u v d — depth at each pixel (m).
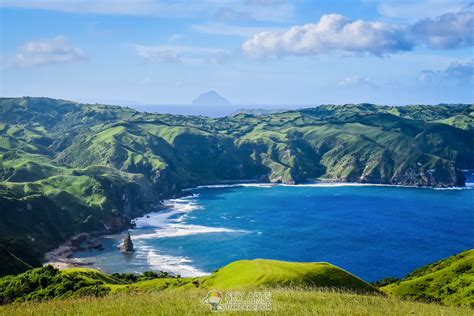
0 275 144.00
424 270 135.38
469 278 103.62
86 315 36.41
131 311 37.34
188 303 40.09
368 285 79.31
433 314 40.94
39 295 78.38
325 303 42.34
